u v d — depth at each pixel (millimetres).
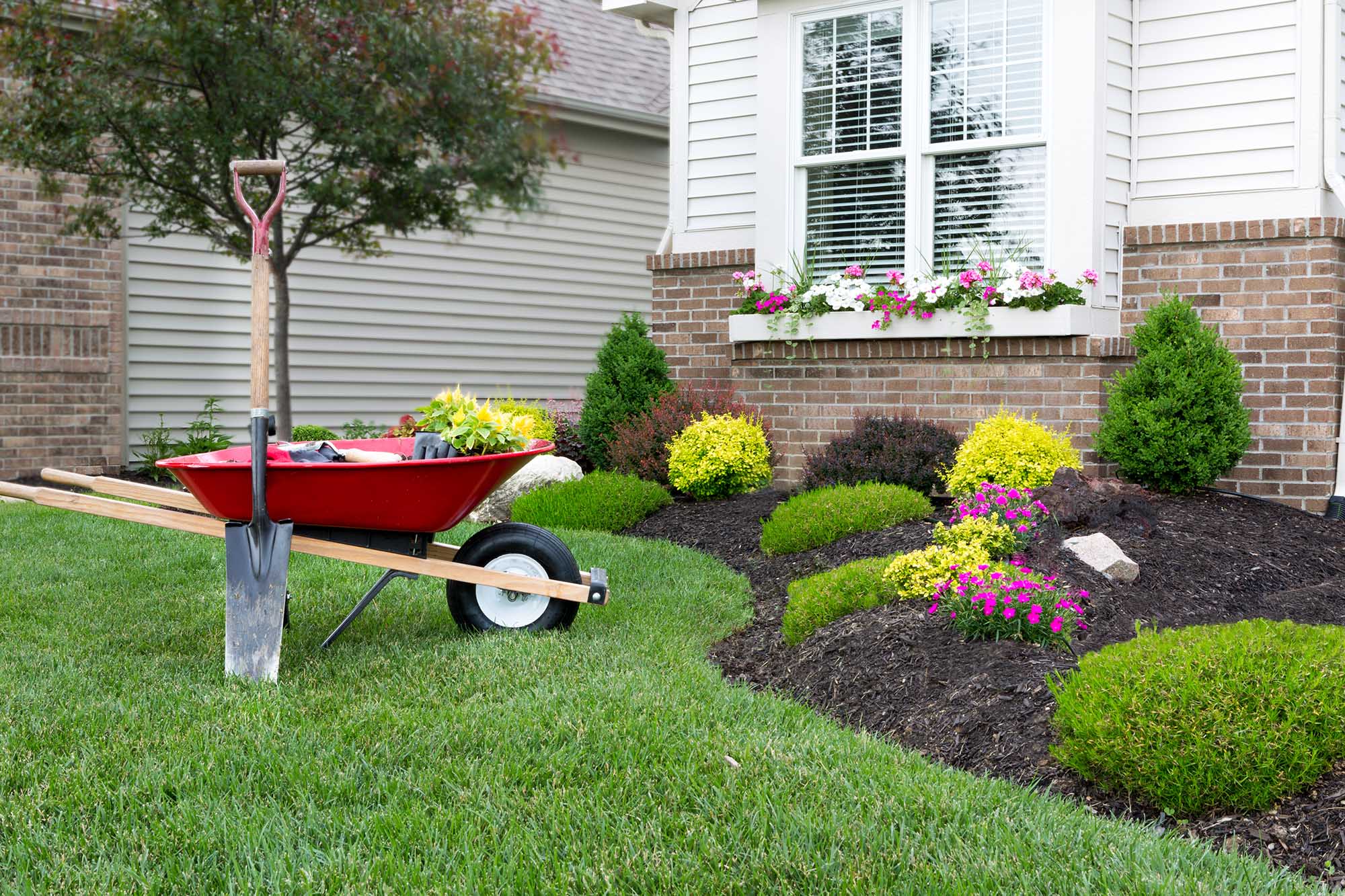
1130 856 2709
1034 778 3354
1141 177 7984
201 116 8648
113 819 2961
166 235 9828
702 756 3352
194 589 5797
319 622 5133
